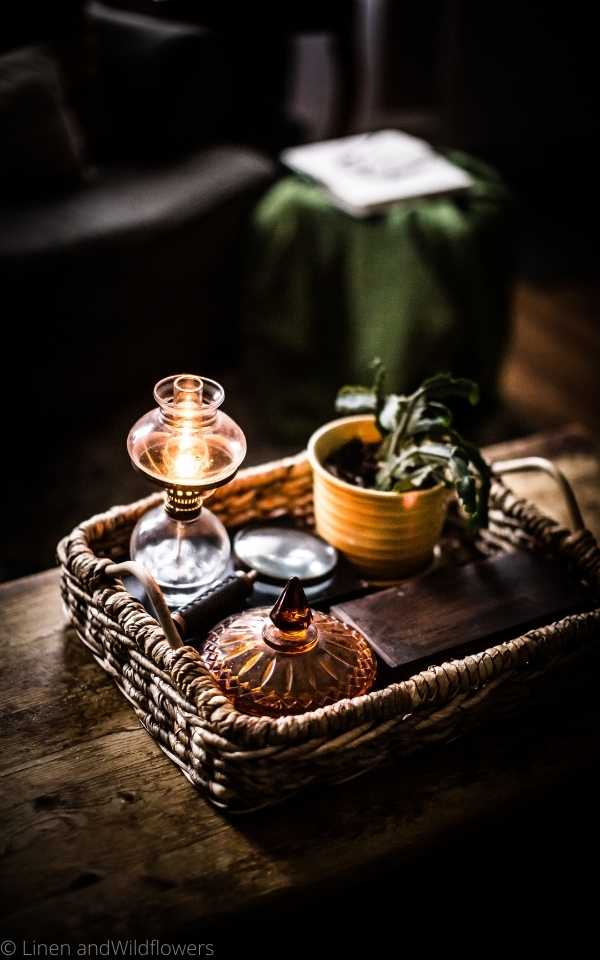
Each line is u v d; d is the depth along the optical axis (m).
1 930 0.94
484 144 3.82
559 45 3.64
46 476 2.05
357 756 1.02
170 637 1.03
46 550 1.89
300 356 2.17
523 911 1.35
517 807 1.06
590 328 2.82
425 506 1.18
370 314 2.04
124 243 1.99
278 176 2.56
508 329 2.23
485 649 1.12
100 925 0.95
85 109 2.19
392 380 2.02
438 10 3.52
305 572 1.18
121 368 2.15
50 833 1.00
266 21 2.49
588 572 1.18
